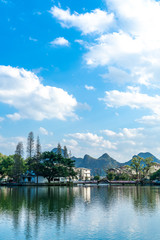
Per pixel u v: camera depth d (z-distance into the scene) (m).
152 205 37.56
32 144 128.88
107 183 149.38
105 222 24.59
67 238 19.08
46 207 35.31
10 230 21.58
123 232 20.81
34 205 37.53
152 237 19.33
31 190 78.56
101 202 41.69
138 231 21.16
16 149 130.38
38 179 123.44
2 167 129.12
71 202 41.69
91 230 21.44
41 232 20.84
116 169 177.50
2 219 26.12
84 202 41.69
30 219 26.06
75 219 26.02
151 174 157.62
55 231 21.14
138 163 157.62
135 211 31.48
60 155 120.88
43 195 56.59
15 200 44.81
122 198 49.16
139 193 64.06
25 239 18.84
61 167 116.81
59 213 29.89
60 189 86.06
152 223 24.12
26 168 129.62
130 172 175.38
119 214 29.08
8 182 127.19
